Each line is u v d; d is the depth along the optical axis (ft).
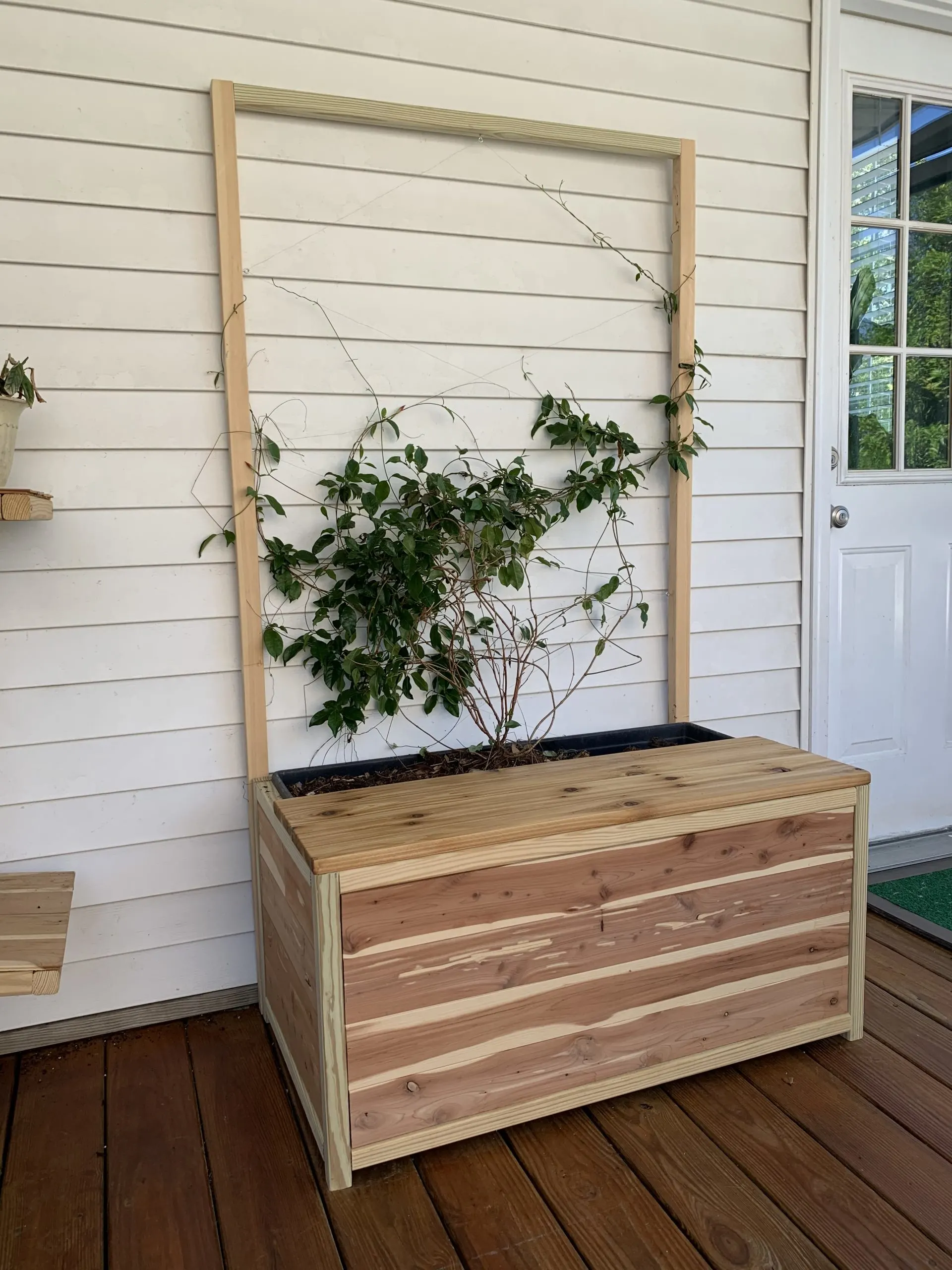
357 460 6.66
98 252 5.93
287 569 6.35
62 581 6.07
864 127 8.38
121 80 5.85
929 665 9.28
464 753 7.16
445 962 5.03
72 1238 4.65
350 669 6.32
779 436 8.08
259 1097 5.74
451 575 6.98
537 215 7.00
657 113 7.27
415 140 6.59
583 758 6.97
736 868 5.73
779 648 8.32
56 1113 5.63
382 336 6.64
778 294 7.91
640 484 7.59
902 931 7.64
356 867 4.76
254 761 6.47
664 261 7.47
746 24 7.50
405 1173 5.07
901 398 8.82
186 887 6.59
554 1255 4.48
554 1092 5.37
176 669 6.39
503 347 7.00
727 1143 5.22
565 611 7.46
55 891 5.78
